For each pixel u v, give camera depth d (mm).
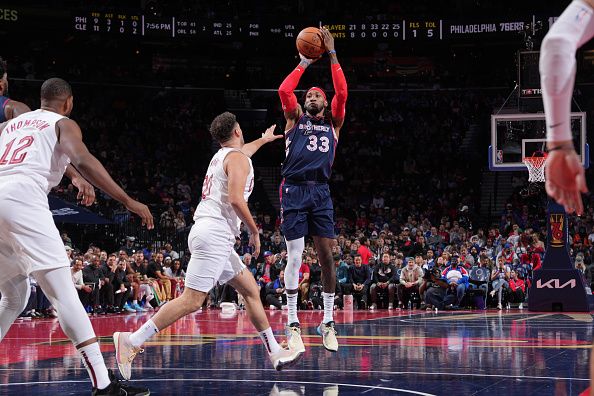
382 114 35844
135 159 32000
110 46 34688
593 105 33531
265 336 6051
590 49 33781
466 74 36344
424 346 8961
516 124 18547
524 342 9445
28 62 33281
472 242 22938
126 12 30281
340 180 32938
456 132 35000
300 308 20609
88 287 17375
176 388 5492
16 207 4672
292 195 7344
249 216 5664
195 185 31734
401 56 36719
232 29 31406
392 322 14203
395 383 5719
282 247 23266
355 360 7434
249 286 6016
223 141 6020
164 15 30797
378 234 24734
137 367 6867
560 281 17672
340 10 33281
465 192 31766
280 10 33750
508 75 35656
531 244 21953
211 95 35969
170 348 8805
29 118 4965
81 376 6215
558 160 2596
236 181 5676
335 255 20547
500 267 20156
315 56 7414
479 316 16219
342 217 29906
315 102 7309
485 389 5359
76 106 33406
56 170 4930
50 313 17250
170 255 22031
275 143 34719
